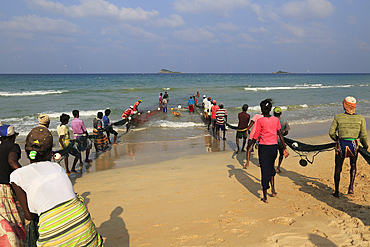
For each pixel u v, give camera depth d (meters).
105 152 9.62
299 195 4.93
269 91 38.19
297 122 15.74
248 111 19.80
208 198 5.02
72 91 34.66
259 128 4.65
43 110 19.59
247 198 4.93
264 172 4.60
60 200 2.02
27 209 2.10
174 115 18.20
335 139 4.71
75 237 2.02
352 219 3.77
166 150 9.86
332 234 3.43
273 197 4.91
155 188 5.71
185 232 3.75
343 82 71.56
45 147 2.22
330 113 19.14
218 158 8.34
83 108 20.58
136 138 11.91
